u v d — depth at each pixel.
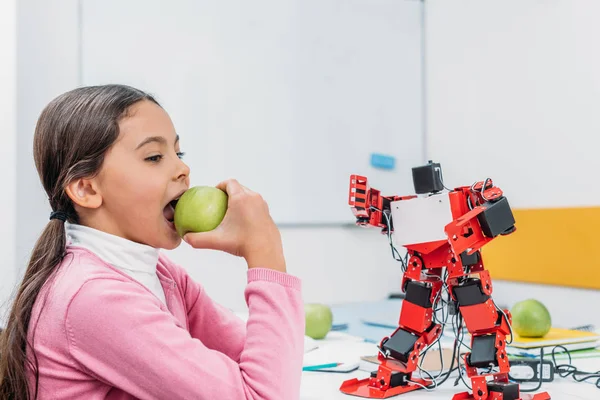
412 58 2.62
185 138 2.13
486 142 2.30
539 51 2.06
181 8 2.12
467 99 2.40
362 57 2.49
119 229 0.76
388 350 0.94
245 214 0.78
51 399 0.68
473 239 0.84
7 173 1.82
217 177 2.19
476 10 2.35
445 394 0.91
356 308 2.14
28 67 1.93
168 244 0.80
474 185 0.89
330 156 2.42
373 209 0.97
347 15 2.45
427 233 0.90
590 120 1.86
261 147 2.27
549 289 1.99
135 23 2.05
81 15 1.98
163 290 0.86
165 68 2.10
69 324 0.66
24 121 1.93
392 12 2.57
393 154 2.58
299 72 2.35
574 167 1.92
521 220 2.08
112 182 0.73
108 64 2.02
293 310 0.75
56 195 0.75
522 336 1.21
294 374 0.71
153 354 0.65
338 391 0.92
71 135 0.73
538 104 2.06
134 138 0.74
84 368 0.67
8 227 1.82
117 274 0.71
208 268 2.18
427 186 0.92
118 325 0.65
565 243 1.92
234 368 0.70
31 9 1.93
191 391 0.66
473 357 0.87
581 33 1.90
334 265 2.45
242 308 2.24
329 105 2.42
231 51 2.21
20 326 0.69
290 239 2.34
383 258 2.58
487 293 0.88
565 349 1.11
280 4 2.30
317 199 2.40
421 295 0.94
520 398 0.84
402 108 2.60
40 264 0.72
